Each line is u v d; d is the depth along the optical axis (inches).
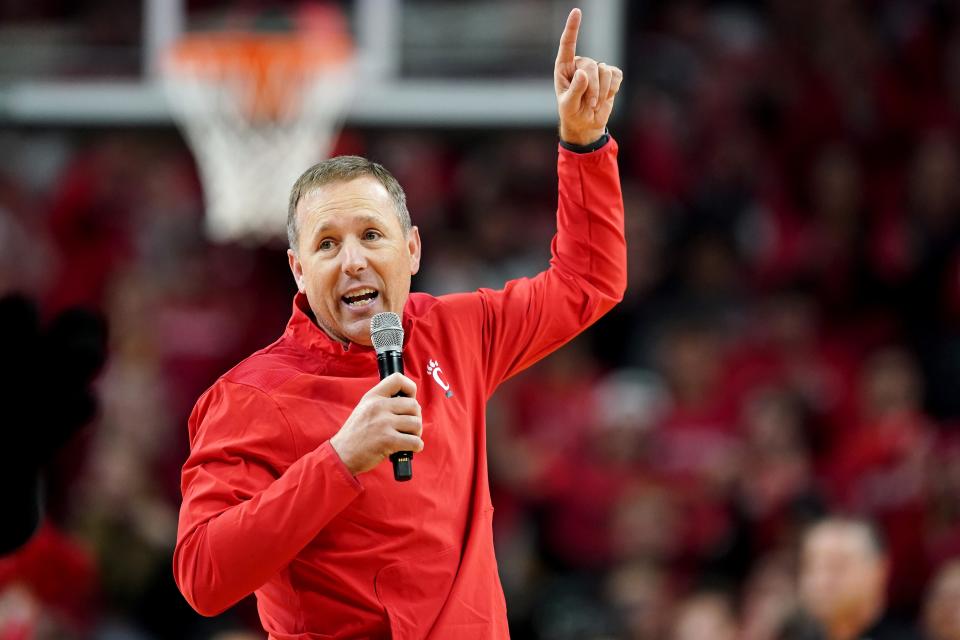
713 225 1293.1
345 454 307.4
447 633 329.1
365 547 327.3
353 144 1248.8
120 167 1357.0
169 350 1222.9
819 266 1274.6
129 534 925.2
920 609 984.3
